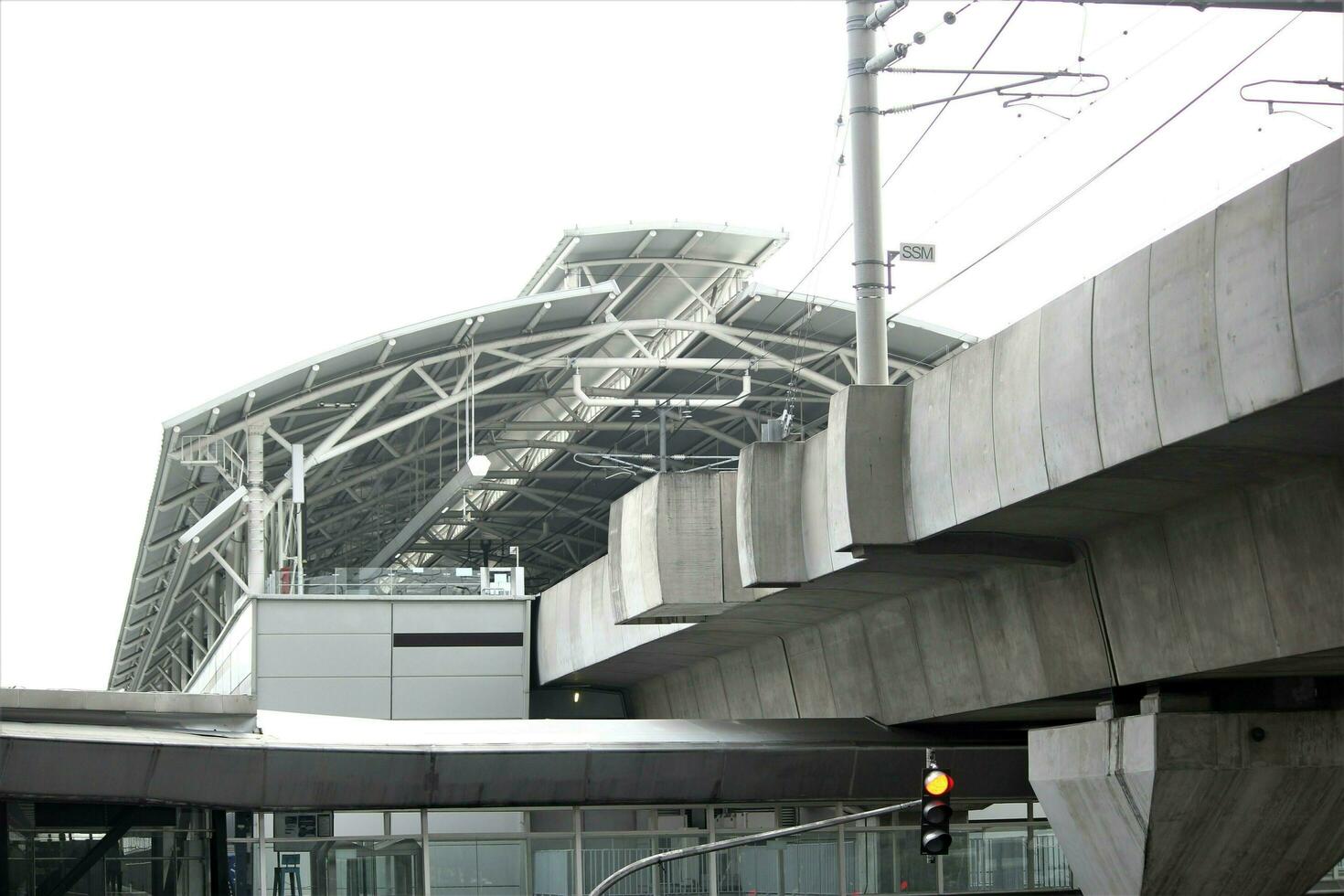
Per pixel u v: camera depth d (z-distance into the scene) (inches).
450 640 2113.7
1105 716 1063.6
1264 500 859.4
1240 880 1031.6
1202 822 1006.4
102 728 1151.6
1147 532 967.0
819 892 1360.7
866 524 984.3
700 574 1302.9
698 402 2394.2
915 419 979.3
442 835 1267.2
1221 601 915.4
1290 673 973.8
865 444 989.2
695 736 1353.3
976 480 915.4
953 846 1393.9
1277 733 1005.8
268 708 2032.5
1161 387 751.1
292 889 1213.7
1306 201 654.5
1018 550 1021.8
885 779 1357.0
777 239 2169.0
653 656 1855.3
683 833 1338.6
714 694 1919.3
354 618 2086.6
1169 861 1018.1
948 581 1229.7
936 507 958.4
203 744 1137.4
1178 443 748.0
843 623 1482.5
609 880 735.1
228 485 2320.4
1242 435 736.3
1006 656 1191.6
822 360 2450.8
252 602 2054.6
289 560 2345.0
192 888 1162.6
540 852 1293.1
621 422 2778.1
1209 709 1011.3
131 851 1125.1
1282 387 674.2
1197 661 949.2
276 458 2433.6
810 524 1140.5
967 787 1365.7
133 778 1104.8
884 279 1045.2
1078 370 813.9
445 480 3046.3
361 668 2076.8
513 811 1290.6
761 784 1326.3
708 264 2234.3
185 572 2436.0
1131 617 1008.9
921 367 2401.6
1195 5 853.8
